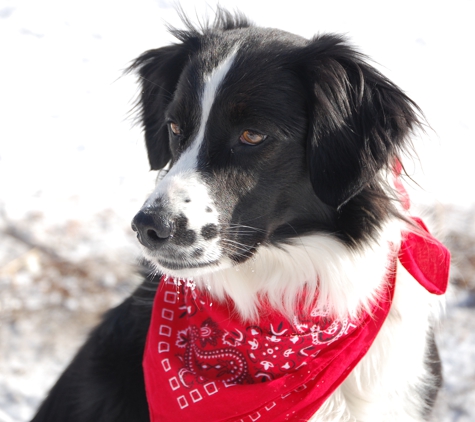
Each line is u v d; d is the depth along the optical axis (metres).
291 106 2.73
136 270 3.47
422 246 2.92
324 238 2.88
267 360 2.88
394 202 2.88
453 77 9.23
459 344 5.03
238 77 2.72
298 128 2.74
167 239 2.54
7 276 5.70
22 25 10.05
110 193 6.89
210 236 2.61
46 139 7.83
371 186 2.79
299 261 2.91
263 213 2.77
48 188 6.94
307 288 2.93
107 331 3.32
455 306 5.33
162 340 2.97
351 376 2.96
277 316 2.94
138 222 2.53
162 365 2.93
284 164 2.75
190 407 2.87
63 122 8.19
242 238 2.73
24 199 6.69
